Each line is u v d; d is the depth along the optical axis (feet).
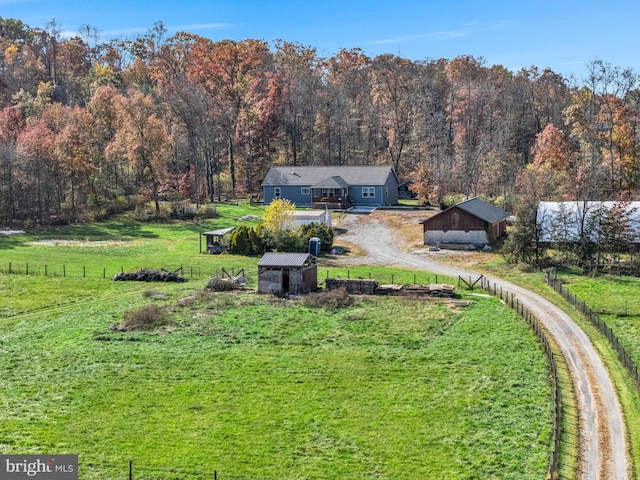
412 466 91.04
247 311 163.12
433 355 131.03
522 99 441.68
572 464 89.71
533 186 296.71
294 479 88.48
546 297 172.24
